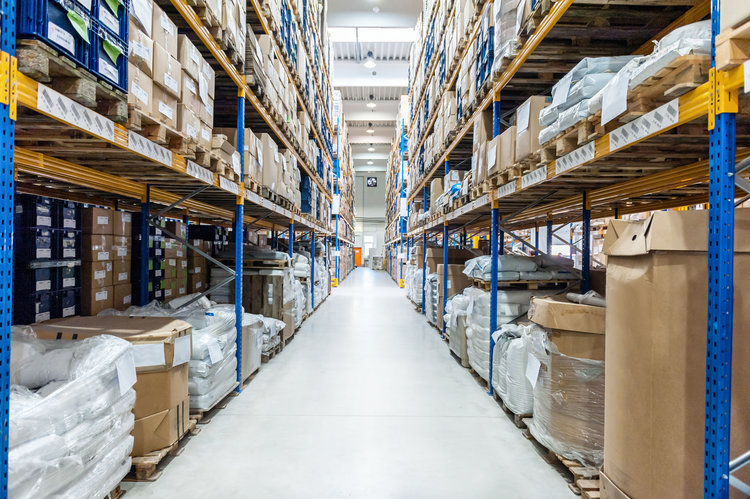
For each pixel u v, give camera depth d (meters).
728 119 1.36
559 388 2.40
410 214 11.50
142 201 3.53
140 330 2.39
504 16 3.42
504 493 2.26
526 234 13.44
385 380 4.16
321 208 10.05
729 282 1.38
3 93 1.25
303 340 5.97
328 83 11.27
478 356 4.03
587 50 3.26
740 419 1.47
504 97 4.26
